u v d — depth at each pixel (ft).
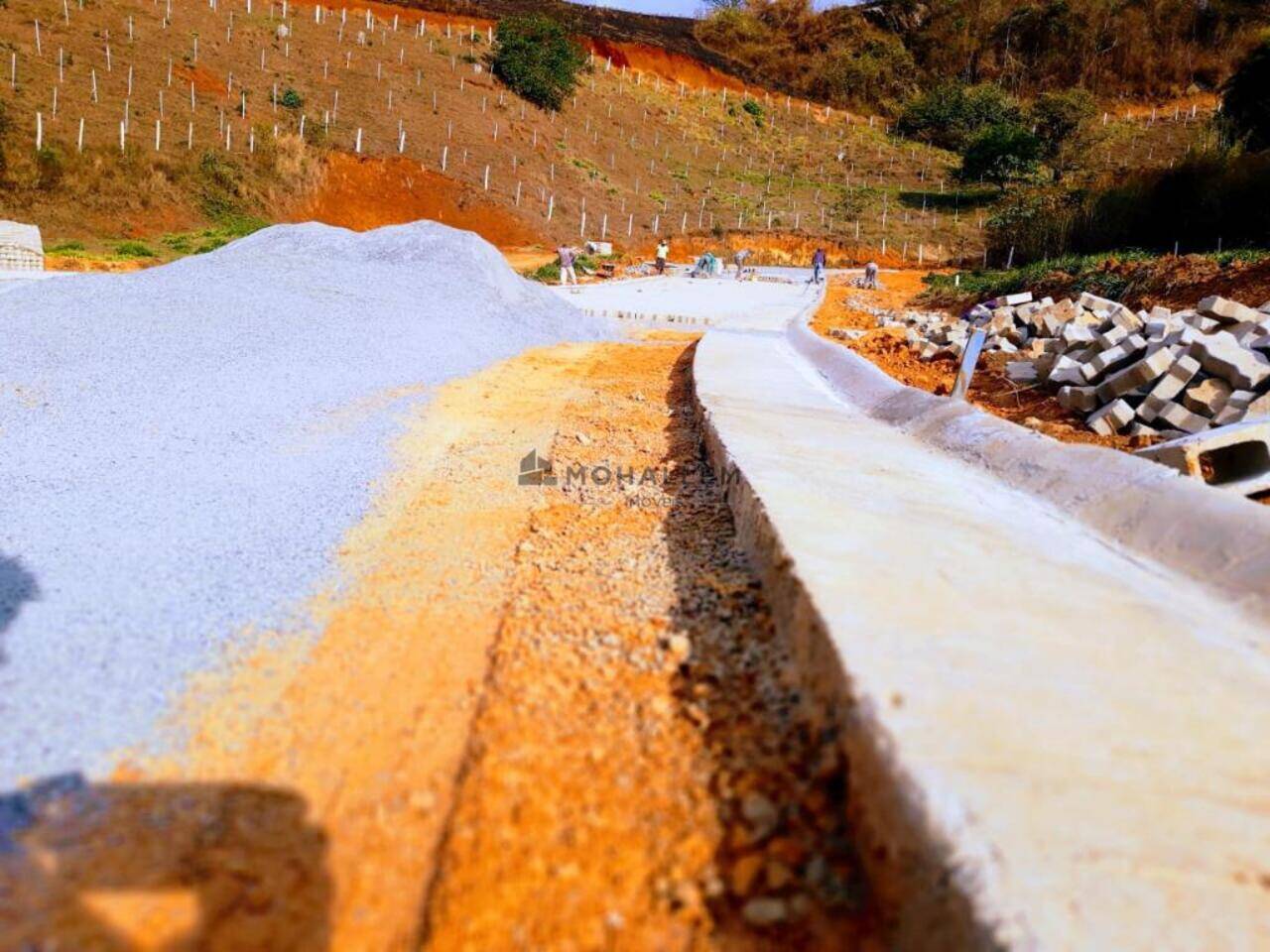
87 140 85.76
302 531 13.17
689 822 7.03
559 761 7.75
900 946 5.72
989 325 41.29
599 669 9.43
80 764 7.52
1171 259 50.49
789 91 217.36
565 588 11.68
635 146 158.10
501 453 18.34
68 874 6.22
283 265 32.37
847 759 7.07
